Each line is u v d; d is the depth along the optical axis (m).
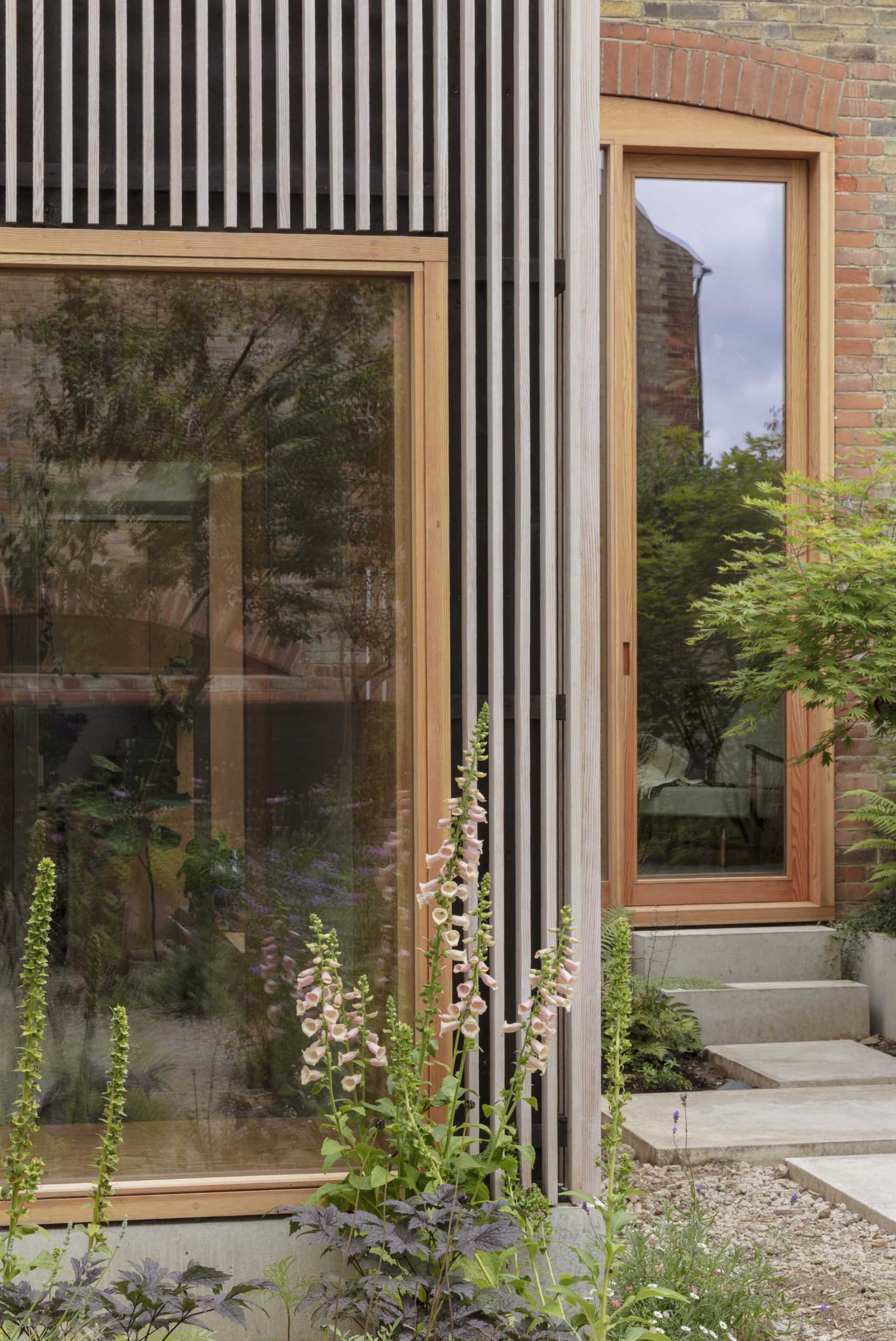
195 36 3.53
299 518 3.61
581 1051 3.57
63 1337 2.78
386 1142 3.51
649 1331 2.90
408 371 3.62
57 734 3.53
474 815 3.18
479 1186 3.31
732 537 6.63
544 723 3.58
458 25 3.63
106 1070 3.51
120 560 3.56
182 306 3.57
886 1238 4.24
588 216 3.61
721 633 7.19
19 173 3.48
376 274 3.60
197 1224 3.45
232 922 3.57
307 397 3.61
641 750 7.19
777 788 7.29
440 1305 3.05
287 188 3.53
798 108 7.19
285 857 3.59
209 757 3.58
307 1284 3.24
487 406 3.63
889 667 6.12
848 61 7.25
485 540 3.63
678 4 7.08
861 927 6.86
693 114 7.11
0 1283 2.84
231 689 3.59
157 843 3.56
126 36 3.49
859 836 7.18
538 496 3.64
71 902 3.52
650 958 6.70
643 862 7.17
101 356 3.55
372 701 3.62
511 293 3.63
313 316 3.61
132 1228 3.42
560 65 3.67
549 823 3.58
